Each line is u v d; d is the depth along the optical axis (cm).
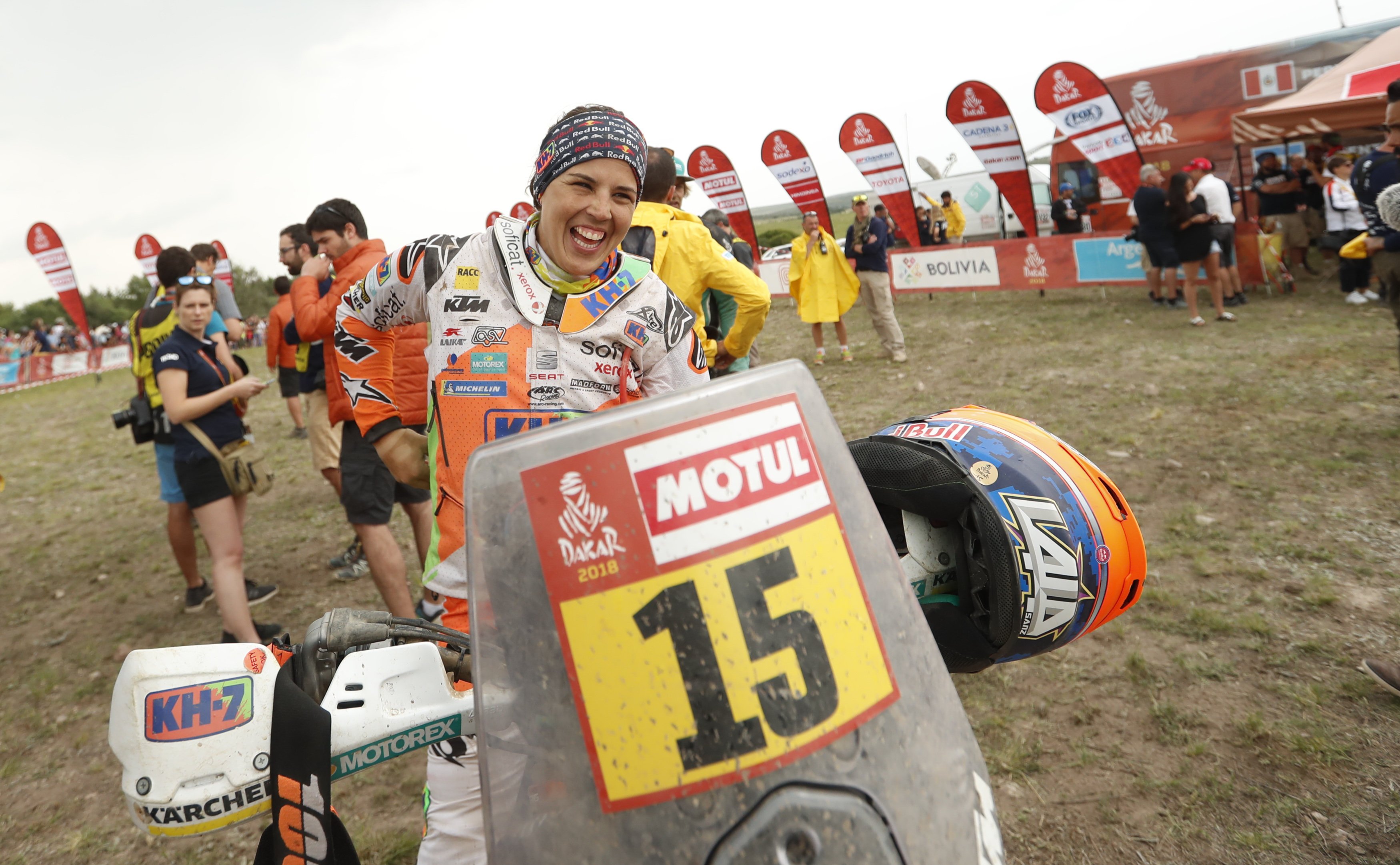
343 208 383
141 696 113
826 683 87
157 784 111
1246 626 336
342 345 182
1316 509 432
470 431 154
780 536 89
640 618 86
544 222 152
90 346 2100
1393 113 465
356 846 287
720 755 83
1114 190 1616
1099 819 253
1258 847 234
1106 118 1144
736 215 1748
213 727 113
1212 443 544
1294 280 1124
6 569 640
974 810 93
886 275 923
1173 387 678
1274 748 270
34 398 1998
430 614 404
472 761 152
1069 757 281
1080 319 1044
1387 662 302
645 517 87
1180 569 390
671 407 90
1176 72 1506
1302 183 1167
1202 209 934
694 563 86
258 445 973
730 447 90
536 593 89
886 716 89
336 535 629
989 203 1994
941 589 171
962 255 1366
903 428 183
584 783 86
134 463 1007
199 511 384
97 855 299
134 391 1805
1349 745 267
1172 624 347
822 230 963
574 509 89
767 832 82
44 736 382
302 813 113
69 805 330
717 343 361
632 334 157
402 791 320
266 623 471
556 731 87
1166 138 1542
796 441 94
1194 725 287
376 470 380
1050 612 157
